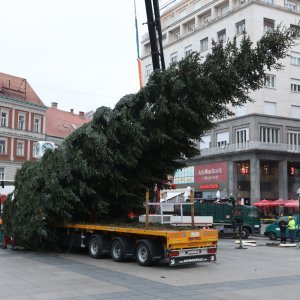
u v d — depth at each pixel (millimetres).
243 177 47875
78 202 16250
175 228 13672
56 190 15594
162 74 15203
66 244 16781
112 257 14219
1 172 56594
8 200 17812
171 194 31375
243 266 13641
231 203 29188
